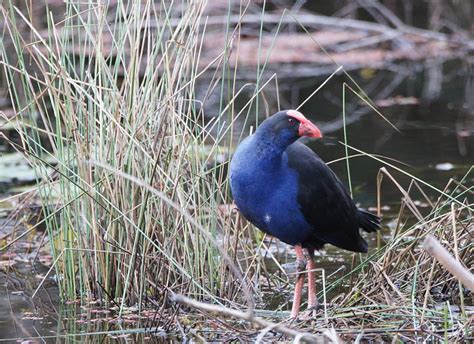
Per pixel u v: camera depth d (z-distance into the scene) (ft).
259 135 31.55
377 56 85.20
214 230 35.06
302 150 32.89
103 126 34.99
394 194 49.90
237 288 35.68
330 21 84.84
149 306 34.86
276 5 88.63
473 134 61.93
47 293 36.60
